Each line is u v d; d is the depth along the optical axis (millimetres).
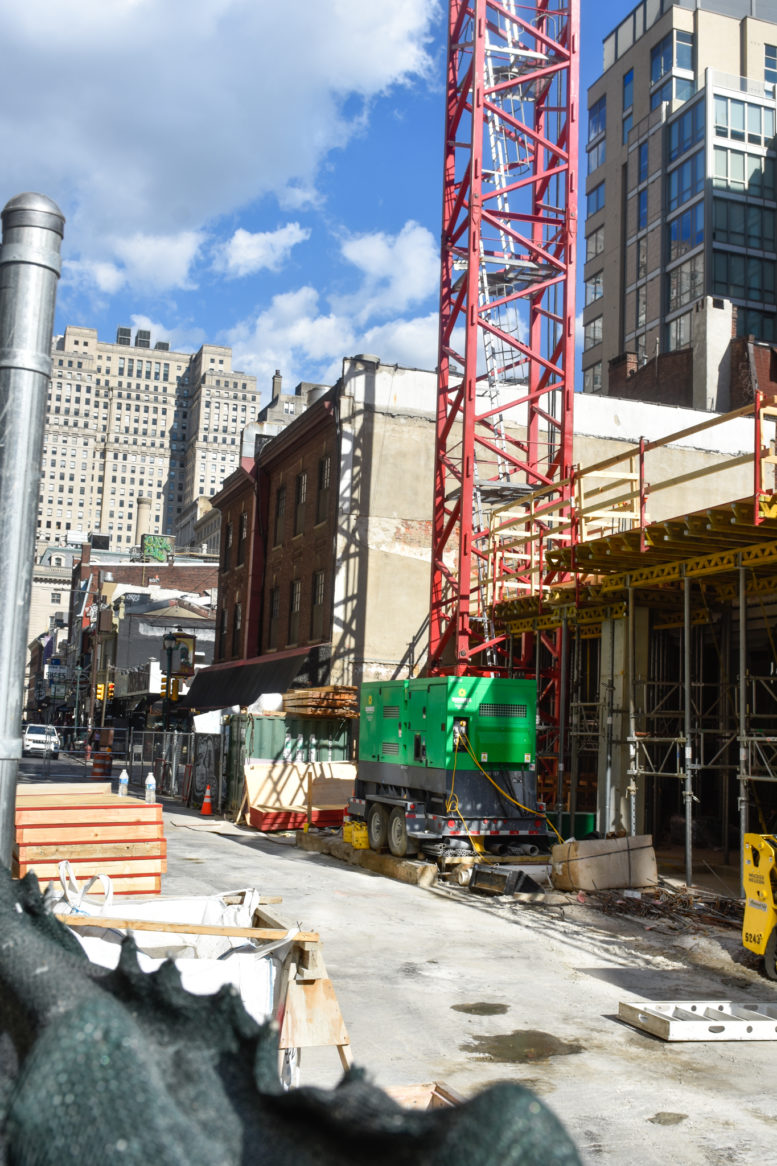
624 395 50406
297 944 5246
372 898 14883
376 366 30844
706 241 59906
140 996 666
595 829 19438
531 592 23750
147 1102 551
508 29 29438
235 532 42031
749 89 63000
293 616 34188
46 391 3488
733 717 18609
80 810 10695
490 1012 9047
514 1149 479
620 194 69500
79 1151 529
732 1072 7602
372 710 20203
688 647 16141
